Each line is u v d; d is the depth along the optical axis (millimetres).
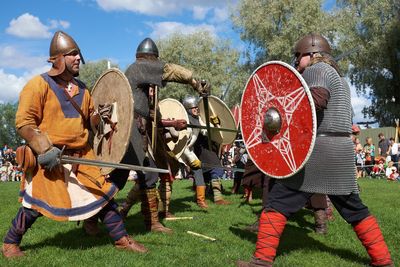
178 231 5184
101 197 3924
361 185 10875
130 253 4039
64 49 3922
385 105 33312
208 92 5105
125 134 4156
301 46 3947
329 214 5840
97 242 4543
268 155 3793
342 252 4297
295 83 3562
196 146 7477
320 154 3596
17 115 3695
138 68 4871
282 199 3682
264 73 3850
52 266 3643
